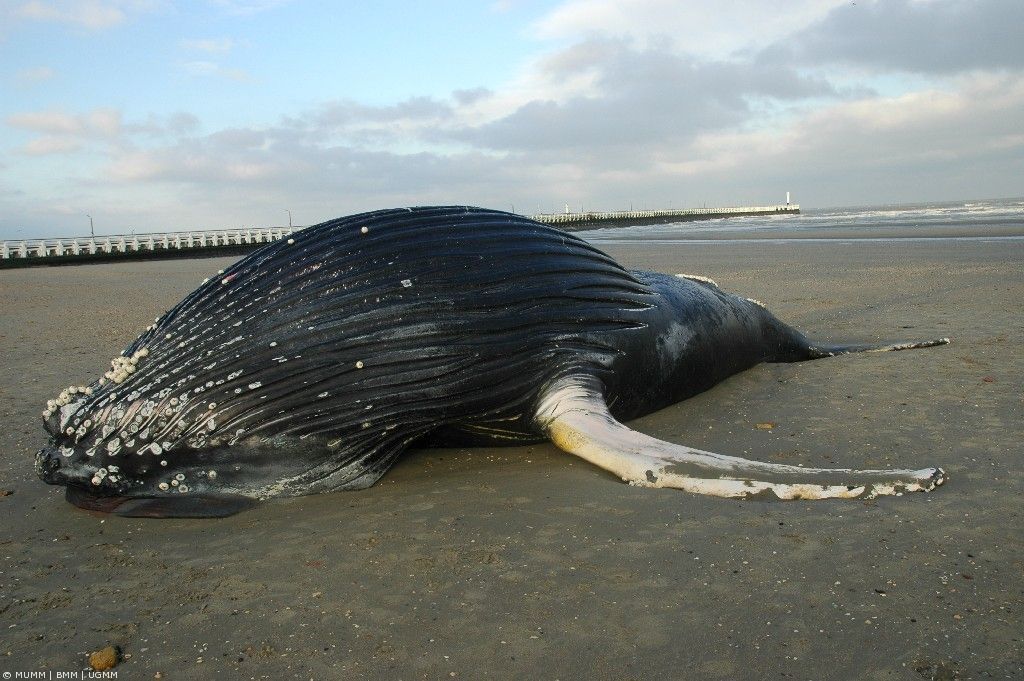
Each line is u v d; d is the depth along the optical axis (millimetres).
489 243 5566
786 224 68812
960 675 2914
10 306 18953
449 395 5211
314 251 5137
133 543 4336
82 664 3168
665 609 3434
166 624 3457
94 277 31234
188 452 4773
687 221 130125
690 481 4715
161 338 5004
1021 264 18594
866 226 49312
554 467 5309
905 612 3334
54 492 5184
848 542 3994
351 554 4078
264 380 4797
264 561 4035
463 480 5152
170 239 53719
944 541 3969
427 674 3041
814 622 3289
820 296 14797
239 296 5000
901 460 5254
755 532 4148
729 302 7926
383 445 5156
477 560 3953
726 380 7852
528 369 5531
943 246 26500
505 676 3014
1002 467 5020
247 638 3326
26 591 3779
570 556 3959
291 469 4906
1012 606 3348
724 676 2967
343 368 4910
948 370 7801
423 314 5129
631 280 6625
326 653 3199
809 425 6152
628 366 6191
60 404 5035
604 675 2998
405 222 5410
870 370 8023
